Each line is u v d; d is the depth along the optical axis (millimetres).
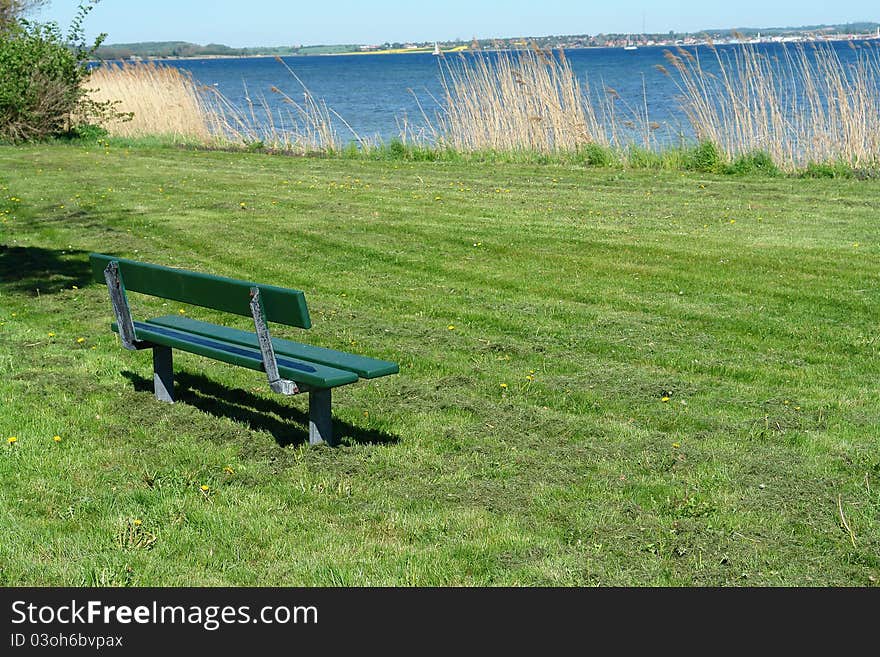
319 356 5777
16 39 25047
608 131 23594
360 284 10188
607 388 6922
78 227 13117
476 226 13234
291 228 13031
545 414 6336
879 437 5961
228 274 10633
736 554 4379
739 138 19453
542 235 12633
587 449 5730
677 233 12789
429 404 6535
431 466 5461
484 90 21500
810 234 12672
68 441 5711
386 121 37000
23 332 8195
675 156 19812
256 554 4387
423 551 4391
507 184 17297
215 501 4910
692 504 4895
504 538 4527
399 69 107438
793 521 4754
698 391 6879
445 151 21359
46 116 24562
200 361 7492
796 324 8617
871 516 4789
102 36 25656
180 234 12672
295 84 76812
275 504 4879
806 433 6012
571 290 9883
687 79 20219
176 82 25531
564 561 4301
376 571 4219
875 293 9625
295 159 21156
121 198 15375
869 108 18688
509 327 8570
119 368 7223
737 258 11242
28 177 17609
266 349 5422
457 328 8555
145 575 4152
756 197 15695
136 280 6266
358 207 14742
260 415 6285
